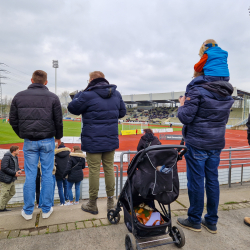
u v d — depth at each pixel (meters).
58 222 2.51
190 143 2.31
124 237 2.25
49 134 2.54
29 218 2.55
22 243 2.08
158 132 38.97
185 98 2.37
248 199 3.49
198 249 2.07
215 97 2.19
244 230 2.46
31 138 2.47
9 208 5.95
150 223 2.06
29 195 2.52
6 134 27.69
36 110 2.43
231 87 2.20
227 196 3.65
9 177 5.45
